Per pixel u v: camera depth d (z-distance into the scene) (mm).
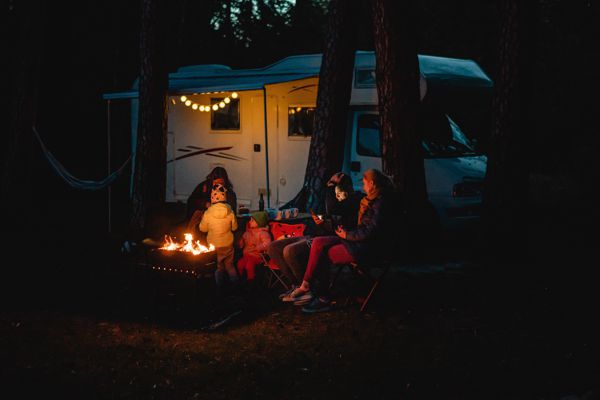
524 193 9891
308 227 8586
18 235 12109
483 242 10039
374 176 7035
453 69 11875
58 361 5938
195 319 7109
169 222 8727
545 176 22922
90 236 12008
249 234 7906
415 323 6980
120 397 5184
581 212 14953
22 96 14109
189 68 14742
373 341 6453
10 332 6703
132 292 8125
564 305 7621
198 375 5605
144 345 6352
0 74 16797
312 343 6402
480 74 12305
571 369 5750
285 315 7254
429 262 9703
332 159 10453
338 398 5168
